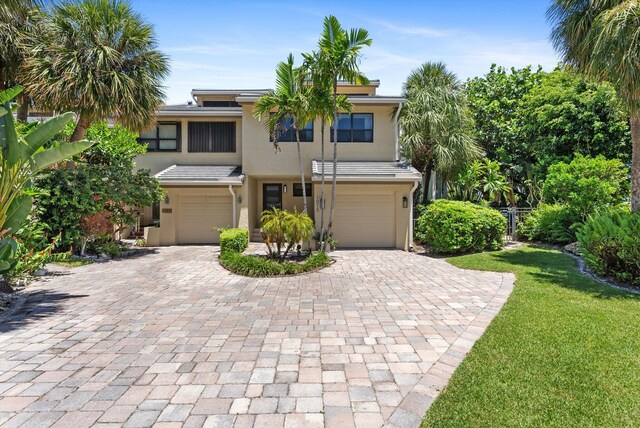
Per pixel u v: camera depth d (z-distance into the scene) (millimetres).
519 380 3465
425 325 5266
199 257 12328
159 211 17375
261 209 17875
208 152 17172
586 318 5277
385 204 14617
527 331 4766
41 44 10781
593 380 3438
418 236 14500
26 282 8016
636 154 9375
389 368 3881
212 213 16281
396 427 2859
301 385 3527
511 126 21047
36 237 8953
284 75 11203
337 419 2965
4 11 8344
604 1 8391
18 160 6102
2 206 6195
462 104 16172
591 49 8734
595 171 12156
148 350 4387
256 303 6551
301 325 5320
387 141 15891
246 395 3340
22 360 4090
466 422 2838
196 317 5707
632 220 8047
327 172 13984
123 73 11688
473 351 4180
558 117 16594
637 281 7359
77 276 9047
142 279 8703
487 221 12406
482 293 7137
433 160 16016
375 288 7711
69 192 11039
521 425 2781
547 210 13453
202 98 20656
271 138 15766
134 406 3150
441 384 3512
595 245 8031
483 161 18625
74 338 4781
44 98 10820
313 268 9781
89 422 2920
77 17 11070
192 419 2963
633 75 7512
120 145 13875
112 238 13961
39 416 2992
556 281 7828
